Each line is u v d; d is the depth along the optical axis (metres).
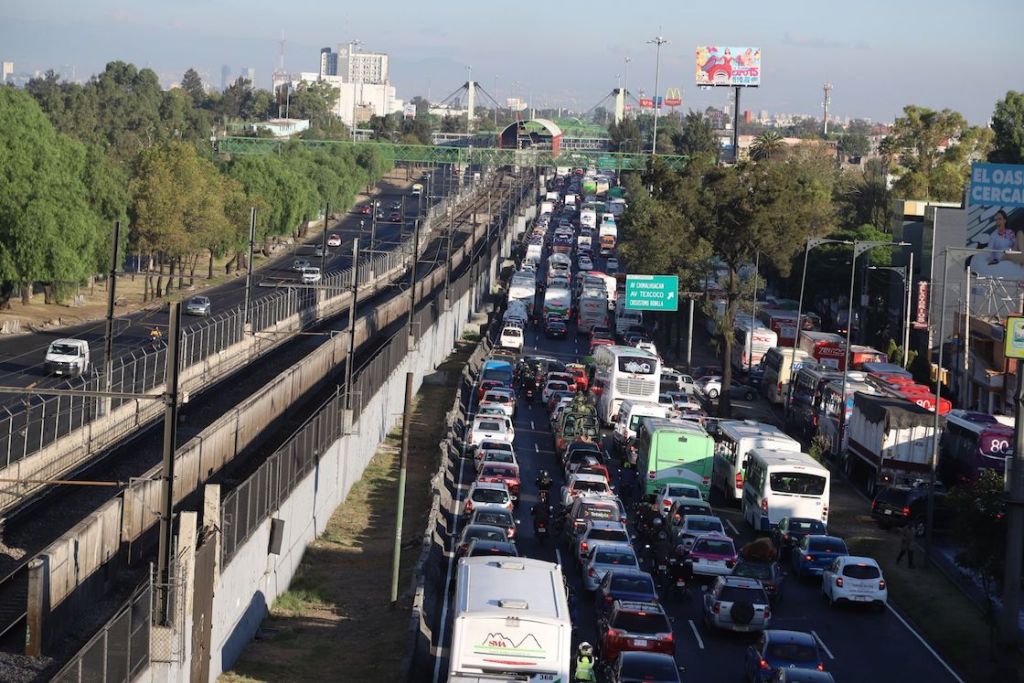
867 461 71.94
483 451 70.06
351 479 66.62
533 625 30.23
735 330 118.06
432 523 52.69
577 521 54.12
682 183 106.56
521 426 88.44
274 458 45.97
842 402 80.00
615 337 135.62
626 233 146.38
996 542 43.81
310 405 82.19
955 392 98.88
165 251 144.50
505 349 124.44
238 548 39.78
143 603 29.95
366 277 147.62
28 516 52.28
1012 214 106.62
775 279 164.50
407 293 131.25
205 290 150.00
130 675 28.72
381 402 79.56
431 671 38.72
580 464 66.88
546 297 138.25
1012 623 40.97
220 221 152.62
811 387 90.19
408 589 48.03
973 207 110.56
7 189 112.31
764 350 113.62
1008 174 95.75
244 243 170.62
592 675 35.84
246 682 36.44
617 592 41.44
